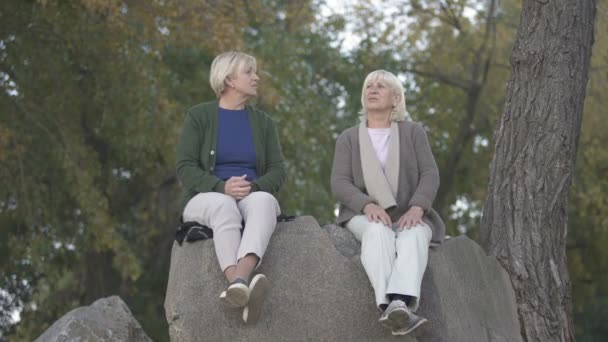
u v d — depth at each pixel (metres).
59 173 11.22
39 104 10.75
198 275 4.79
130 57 10.56
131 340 6.20
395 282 4.65
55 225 11.33
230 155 5.13
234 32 10.44
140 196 14.45
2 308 12.72
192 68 12.66
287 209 11.82
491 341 5.23
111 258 13.45
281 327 4.77
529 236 5.86
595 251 15.67
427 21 16.02
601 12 9.57
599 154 13.91
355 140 5.37
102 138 12.12
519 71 6.15
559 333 5.74
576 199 14.56
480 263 5.55
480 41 15.76
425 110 16.55
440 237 5.23
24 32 10.55
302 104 12.72
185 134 5.12
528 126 6.03
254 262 4.63
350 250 5.07
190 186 4.98
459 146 15.90
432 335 4.95
